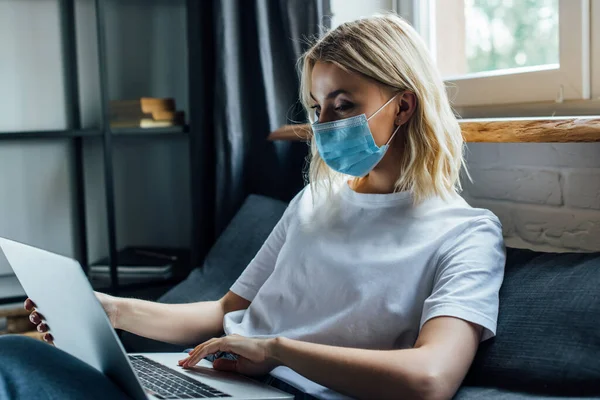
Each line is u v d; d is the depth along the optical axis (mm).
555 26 1783
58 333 1272
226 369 1326
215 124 2283
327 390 1251
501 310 1228
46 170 2814
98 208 2895
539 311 1173
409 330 1302
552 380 1087
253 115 2295
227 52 2240
